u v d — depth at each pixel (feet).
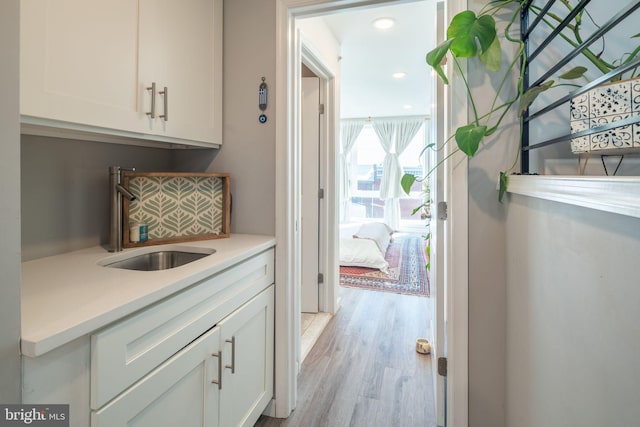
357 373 6.75
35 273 3.37
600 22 3.17
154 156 5.78
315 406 5.74
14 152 1.90
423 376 6.65
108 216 4.97
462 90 4.50
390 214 24.23
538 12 3.95
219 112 5.61
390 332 8.60
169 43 4.49
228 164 5.77
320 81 9.68
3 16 1.82
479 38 3.76
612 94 2.54
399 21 8.98
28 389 2.02
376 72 13.39
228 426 4.12
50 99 3.05
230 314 4.16
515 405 3.96
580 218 2.33
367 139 24.82
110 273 3.38
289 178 5.47
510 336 4.16
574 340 2.42
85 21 3.37
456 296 4.56
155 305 2.95
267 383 5.23
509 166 4.36
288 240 5.45
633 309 1.69
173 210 5.06
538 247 3.20
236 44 5.66
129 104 3.90
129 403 2.68
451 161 4.56
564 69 3.71
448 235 4.68
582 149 2.69
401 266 14.80
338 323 9.14
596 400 2.09
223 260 3.91
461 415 4.58
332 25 9.11
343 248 14.89
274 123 5.50
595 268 2.11
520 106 3.82
